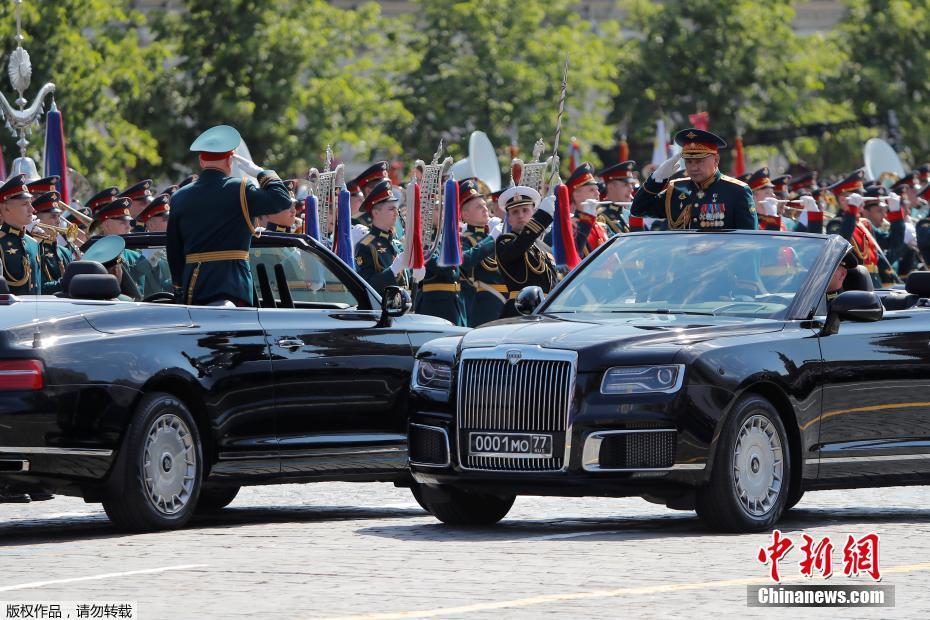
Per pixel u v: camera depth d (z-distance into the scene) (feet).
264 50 429.79
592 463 118.62
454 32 480.23
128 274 149.38
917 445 131.13
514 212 194.08
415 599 92.89
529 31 482.69
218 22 429.38
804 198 238.48
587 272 136.26
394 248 200.23
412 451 127.03
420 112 474.49
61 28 378.53
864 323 129.59
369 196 199.31
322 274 145.07
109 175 392.27
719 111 532.32
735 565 104.37
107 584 99.25
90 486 123.13
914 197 324.60
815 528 123.44
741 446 119.96
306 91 433.48
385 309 143.43
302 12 437.58
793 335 124.98
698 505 119.65
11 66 235.20
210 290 140.67
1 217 182.09
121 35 421.59
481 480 122.01
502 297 207.21
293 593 95.30
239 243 141.18
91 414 122.31
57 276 190.80
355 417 140.36
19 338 120.67
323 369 137.90
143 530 125.70
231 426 131.64
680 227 159.02
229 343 131.85
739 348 121.39
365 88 444.14
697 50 528.63
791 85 537.24
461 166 255.09
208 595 94.94
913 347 131.03
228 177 142.92
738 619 86.74
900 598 92.84
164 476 126.62
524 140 475.72
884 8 555.69
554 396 119.75
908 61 556.10
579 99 485.97
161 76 428.97
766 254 132.67
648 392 118.11
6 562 109.50
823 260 131.75
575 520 133.80
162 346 127.44
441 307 205.87
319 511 145.38
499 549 112.47
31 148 367.45
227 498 147.64
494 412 121.60
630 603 91.09
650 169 391.04
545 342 121.49
